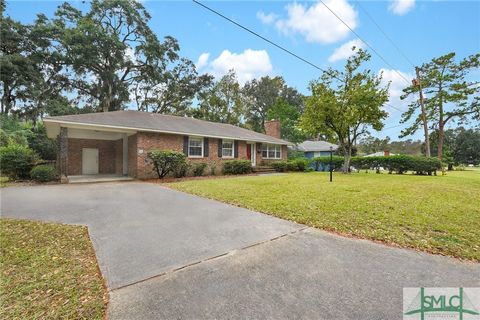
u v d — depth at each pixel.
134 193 7.95
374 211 5.38
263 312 2.12
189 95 33.94
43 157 18.53
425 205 5.97
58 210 5.66
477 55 22.09
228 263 3.06
